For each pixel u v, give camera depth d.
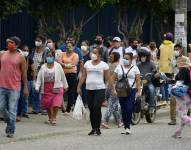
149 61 19.02
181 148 13.98
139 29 28.11
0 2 19.33
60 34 23.98
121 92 15.85
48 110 17.61
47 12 23.38
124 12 27.75
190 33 33.38
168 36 22.91
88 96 15.86
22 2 20.31
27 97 18.69
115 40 20.62
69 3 23.25
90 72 15.73
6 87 14.76
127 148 13.83
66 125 17.61
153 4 27.44
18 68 14.82
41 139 15.18
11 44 14.71
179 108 15.70
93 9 24.20
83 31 26.89
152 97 18.84
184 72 15.89
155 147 14.03
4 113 14.90
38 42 19.44
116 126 18.11
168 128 17.64
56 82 17.48
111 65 18.91
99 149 13.66
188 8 21.22
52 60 17.61
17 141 14.77
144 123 18.92
